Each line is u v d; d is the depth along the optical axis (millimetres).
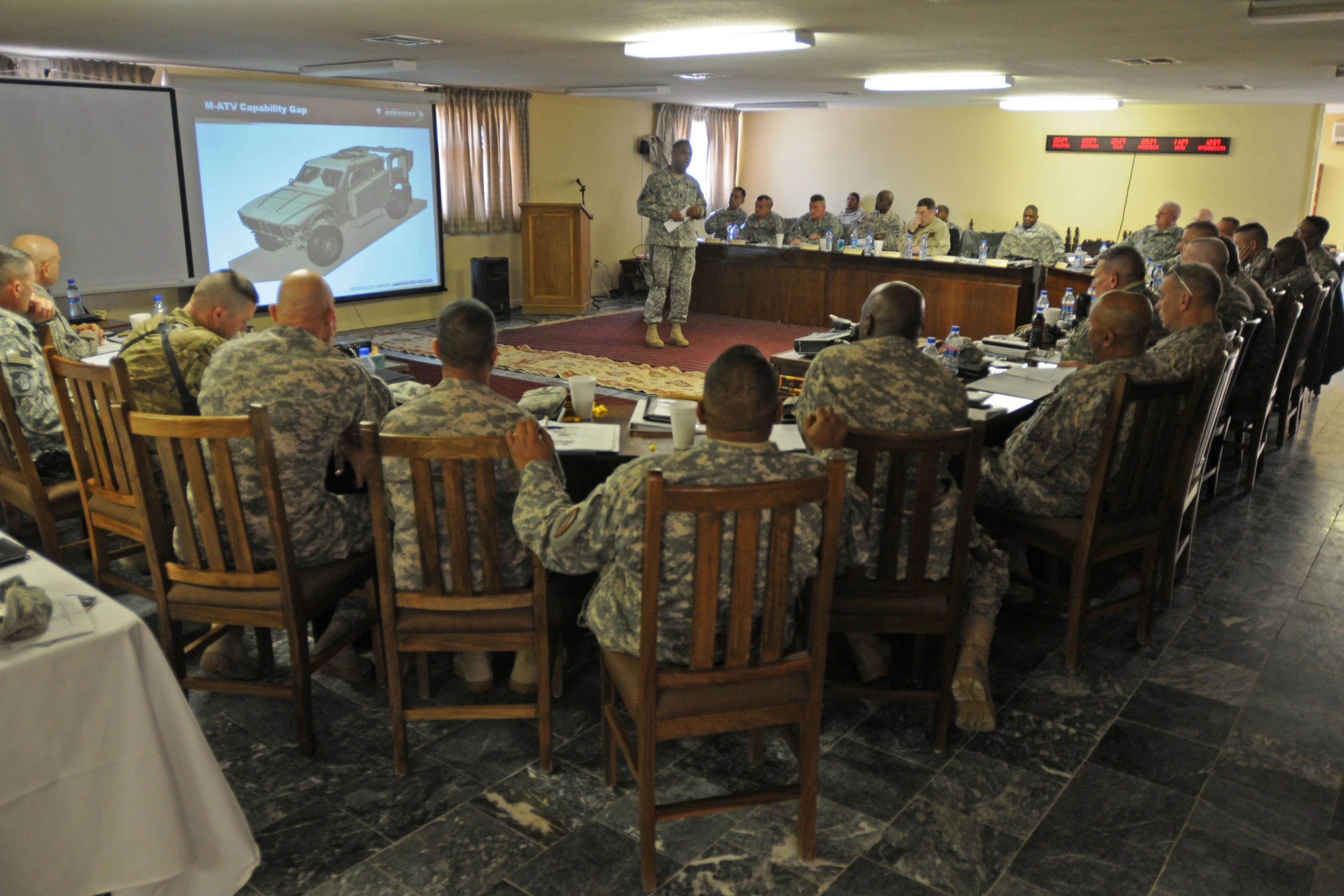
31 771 1418
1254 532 3799
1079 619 2652
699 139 11859
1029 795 2139
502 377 6539
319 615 2705
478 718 2188
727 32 4805
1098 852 1952
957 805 2100
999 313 7594
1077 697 2555
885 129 11773
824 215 9445
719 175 12297
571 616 2877
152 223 6734
